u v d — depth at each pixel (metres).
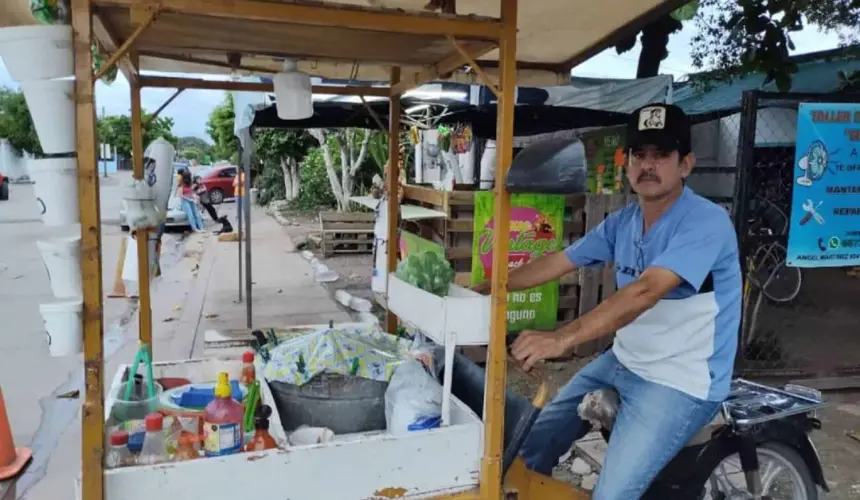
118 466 1.65
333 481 1.73
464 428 1.86
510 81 1.74
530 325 5.46
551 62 3.58
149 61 3.06
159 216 2.39
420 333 2.52
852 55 7.46
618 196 5.53
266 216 18.56
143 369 2.44
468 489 1.88
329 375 2.16
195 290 8.21
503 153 1.76
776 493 2.94
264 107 5.45
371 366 2.20
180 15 1.73
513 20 1.72
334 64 2.93
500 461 1.88
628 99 6.05
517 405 2.11
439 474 1.84
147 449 1.82
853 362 5.23
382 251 5.41
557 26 3.07
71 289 1.59
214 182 21.77
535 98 5.83
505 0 1.71
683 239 2.04
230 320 6.67
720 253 2.07
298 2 1.57
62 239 1.59
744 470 2.42
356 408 2.16
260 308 7.21
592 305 5.64
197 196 16.25
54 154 1.50
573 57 3.50
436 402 2.04
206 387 2.35
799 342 5.82
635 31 3.08
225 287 8.36
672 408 2.13
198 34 2.03
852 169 4.54
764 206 5.94
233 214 18.92
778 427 2.47
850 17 7.74
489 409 1.86
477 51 2.12
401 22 1.65
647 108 2.15
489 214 5.14
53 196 1.50
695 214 2.11
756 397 2.55
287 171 21.83
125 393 2.20
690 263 1.98
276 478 1.67
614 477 2.12
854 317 6.74
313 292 8.05
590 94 5.95
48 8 1.55
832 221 4.57
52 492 3.30
